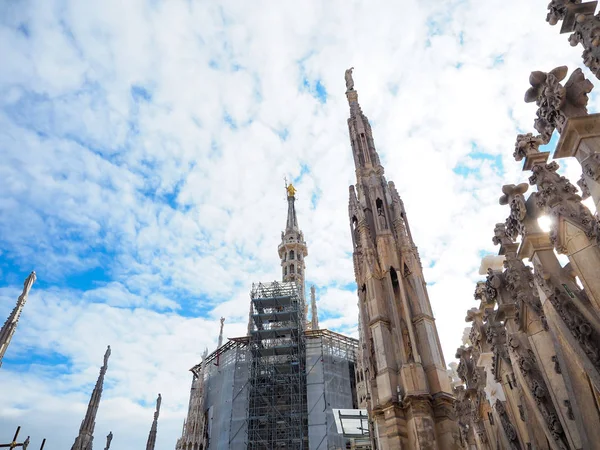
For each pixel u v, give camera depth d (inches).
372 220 1014.4
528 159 412.5
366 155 1154.7
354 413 2169.0
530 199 413.7
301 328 2869.1
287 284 3233.3
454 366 1239.5
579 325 328.5
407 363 759.7
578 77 322.3
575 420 352.2
